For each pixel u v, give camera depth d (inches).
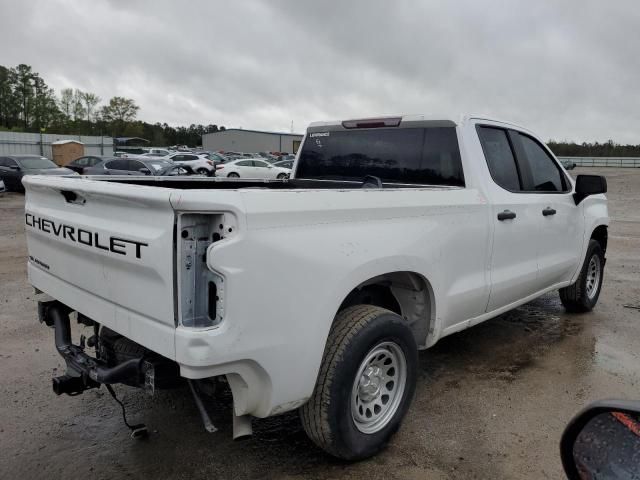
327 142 193.9
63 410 145.9
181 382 108.6
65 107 3602.4
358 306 120.9
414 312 143.4
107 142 2032.5
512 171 174.2
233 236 90.8
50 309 135.8
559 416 145.3
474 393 158.6
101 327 128.0
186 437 133.2
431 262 134.3
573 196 206.2
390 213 123.6
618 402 55.6
